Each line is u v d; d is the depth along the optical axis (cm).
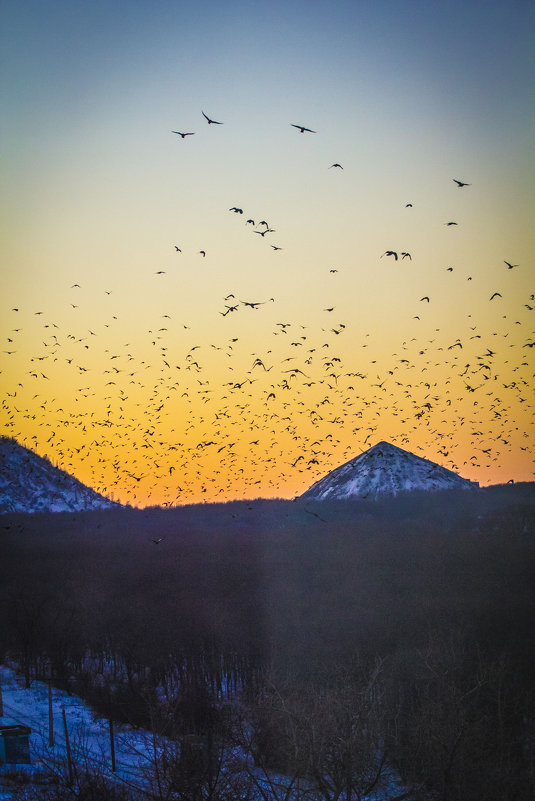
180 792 3366
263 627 6950
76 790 3731
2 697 6056
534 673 5200
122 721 5228
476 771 3509
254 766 3828
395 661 5269
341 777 3347
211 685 5828
